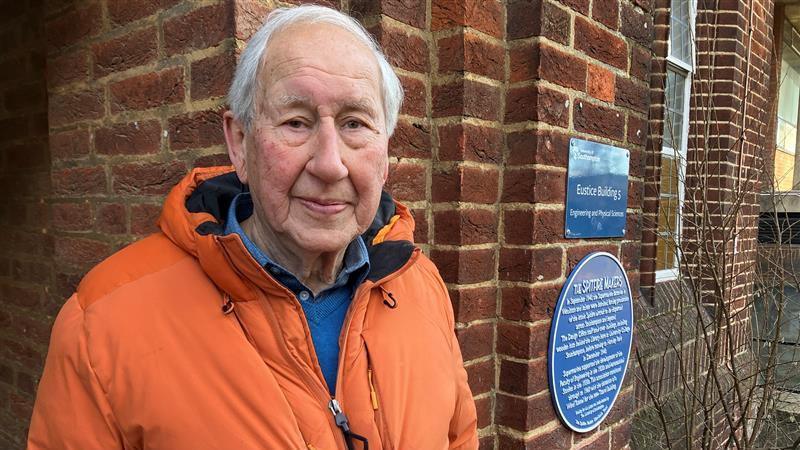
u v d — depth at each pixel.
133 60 1.36
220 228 0.89
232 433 0.75
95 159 1.50
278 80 0.81
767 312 3.45
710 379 3.01
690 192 2.96
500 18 1.55
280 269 0.89
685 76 3.85
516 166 1.56
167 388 0.75
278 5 1.22
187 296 0.82
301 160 0.82
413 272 1.15
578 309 1.72
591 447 1.87
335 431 0.84
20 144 2.18
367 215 0.90
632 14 1.86
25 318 2.22
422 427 0.93
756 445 3.52
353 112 0.83
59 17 1.58
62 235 1.64
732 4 3.67
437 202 1.53
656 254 3.34
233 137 0.91
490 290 1.59
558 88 1.57
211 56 1.18
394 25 1.42
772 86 5.66
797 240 5.04
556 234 1.62
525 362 1.57
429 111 1.53
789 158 7.21
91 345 0.76
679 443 3.15
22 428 2.25
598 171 1.75
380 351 0.94
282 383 0.81
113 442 0.76
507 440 1.61
